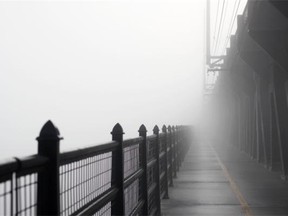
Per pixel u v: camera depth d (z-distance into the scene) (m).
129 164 5.90
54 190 2.55
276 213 9.40
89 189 3.41
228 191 12.82
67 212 2.85
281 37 15.09
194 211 9.66
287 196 11.83
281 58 15.18
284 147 15.85
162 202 10.91
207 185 14.20
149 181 8.34
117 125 4.75
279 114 16.34
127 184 5.09
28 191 2.30
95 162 3.66
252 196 11.84
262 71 20.25
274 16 13.60
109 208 4.36
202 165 21.81
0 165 1.88
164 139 11.80
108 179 4.32
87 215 3.12
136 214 5.85
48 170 2.53
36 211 2.50
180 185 14.24
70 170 2.96
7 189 2.03
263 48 15.30
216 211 9.67
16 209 2.10
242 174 17.56
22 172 2.20
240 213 9.41
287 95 15.95
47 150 2.55
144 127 7.05
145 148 7.05
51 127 2.57
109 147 4.09
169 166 14.05
